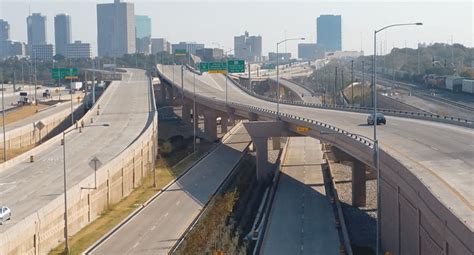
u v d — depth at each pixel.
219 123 184.00
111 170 81.31
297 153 130.00
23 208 62.44
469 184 46.50
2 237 49.78
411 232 49.97
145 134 106.75
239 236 68.25
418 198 45.91
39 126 138.62
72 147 104.06
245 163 117.38
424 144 67.38
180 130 167.38
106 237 64.44
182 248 58.22
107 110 153.50
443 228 38.94
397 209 54.72
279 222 73.69
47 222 60.03
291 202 84.94
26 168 86.56
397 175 53.53
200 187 91.38
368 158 65.38
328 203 84.12
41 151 100.81
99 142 108.50
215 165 111.44
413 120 96.69
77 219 68.12
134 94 189.88
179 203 80.81
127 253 58.12
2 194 69.62
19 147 127.19
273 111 117.56
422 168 53.03
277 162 118.06
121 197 86.19
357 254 61.84
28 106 189.00
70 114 171.50
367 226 74.50
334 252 60.78
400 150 63.22
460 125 86.06
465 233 34.12
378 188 56.66
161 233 65.50
